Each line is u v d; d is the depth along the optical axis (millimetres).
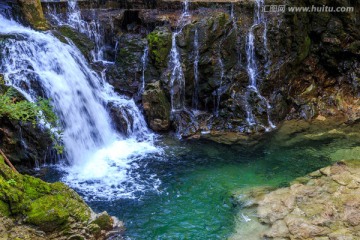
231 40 9406
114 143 8695
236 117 9227
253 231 5930
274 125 9336
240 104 9250
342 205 6176
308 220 5953
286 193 6641
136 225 6148
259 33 9438
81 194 6855
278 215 6148
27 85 7914
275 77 9484
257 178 7348
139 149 8445
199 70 9344
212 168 7711
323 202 6289
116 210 6469
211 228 6086
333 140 8648
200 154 8219
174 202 6711
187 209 6535
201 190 7023
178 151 8359
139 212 6445
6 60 8086
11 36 8477
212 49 9305
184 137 8922
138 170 7652
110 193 6926
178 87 9219
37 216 5305
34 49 8500
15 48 8250
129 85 9539
